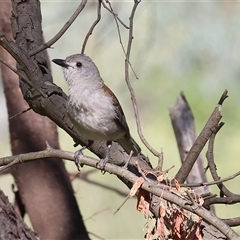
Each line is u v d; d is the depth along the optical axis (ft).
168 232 25.57
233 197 27.25
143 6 49.49
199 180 35.29
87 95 31.99
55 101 31.40
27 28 34.06
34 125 37.52
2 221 23.56
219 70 49.98
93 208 49.39
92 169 45.06
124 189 51.31
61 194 35.65
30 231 24.72
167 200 23.49
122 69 50.52
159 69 50.24
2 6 39.22
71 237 34.73
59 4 50.03
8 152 53.67
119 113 32.55
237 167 46.21
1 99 52.44
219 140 47.26
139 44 49.98
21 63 31.42
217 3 50.70
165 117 50.42
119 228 48.73
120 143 33.37
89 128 31.94
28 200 35.63
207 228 26.22
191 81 49.57
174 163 49.55
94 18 50.93
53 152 25.75
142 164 30.30
